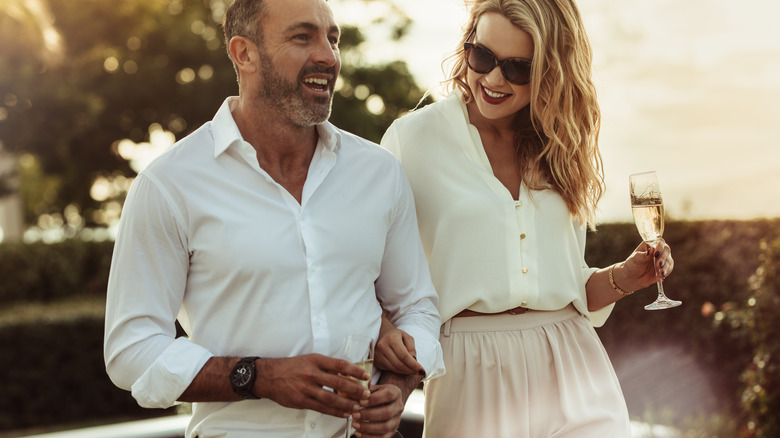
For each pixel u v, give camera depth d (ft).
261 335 6.91
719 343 18.02
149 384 6.66
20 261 43.32
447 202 8.32
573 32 8.25
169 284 6.95
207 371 6.64
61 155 51.21
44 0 40.81
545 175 8.57
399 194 7.76
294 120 7.06
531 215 8.40
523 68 7.98
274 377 6.56
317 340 6.97
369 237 7.36
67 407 27.04
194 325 7.04
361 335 6.67
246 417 7.00
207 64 52.39
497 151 8.61
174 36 50.57
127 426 12.58
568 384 8.39
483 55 8.07
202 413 7.20
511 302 8.18
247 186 7.03
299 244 7.02
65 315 27.22
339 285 7.16
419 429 11.55
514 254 8.23
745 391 15.57
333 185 7.35
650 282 8.78
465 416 8.28
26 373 26.63
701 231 18.89
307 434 7.00
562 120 8.37
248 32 7.07
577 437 8.27
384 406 6.91
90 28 48.01
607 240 19.93
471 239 8.23
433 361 7.49
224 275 6.89
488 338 8.25
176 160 7.02
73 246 44.62
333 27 7.21
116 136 52.31
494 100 8.19
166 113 52.21
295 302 6.95
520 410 8.24
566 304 8.48
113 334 6.84
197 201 6.93
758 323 14.96
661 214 8.56
